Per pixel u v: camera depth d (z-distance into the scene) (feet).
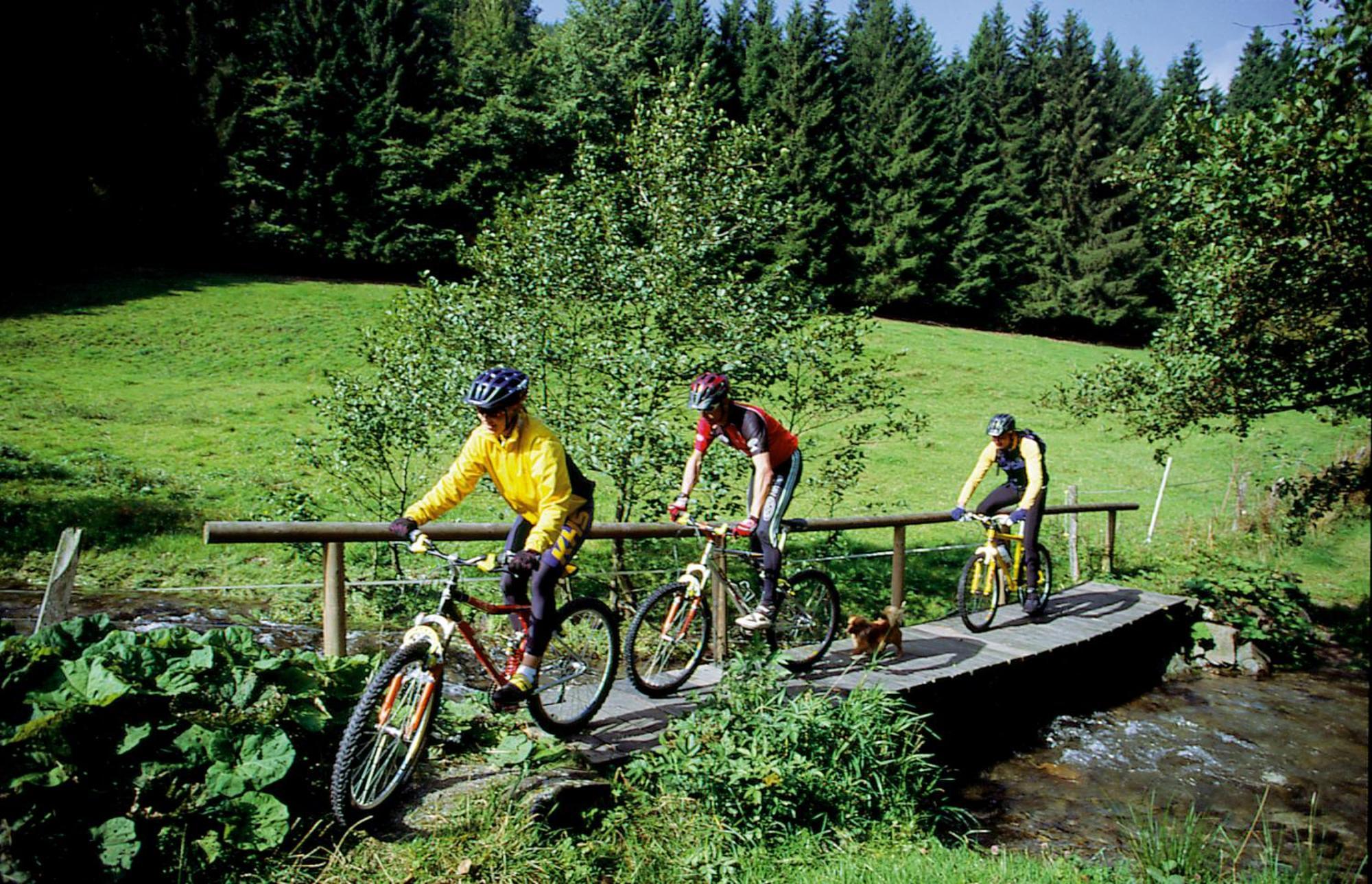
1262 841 17.85
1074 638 25.41
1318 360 31.53
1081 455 68.69
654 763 14.30
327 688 13.10
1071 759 21.80
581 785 13.34
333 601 14.48
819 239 138.10
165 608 24.56
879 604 33.71
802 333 27.32
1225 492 58.95
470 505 36.35
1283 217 26.30
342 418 27.32
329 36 124.67
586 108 132.05
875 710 16.89
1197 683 29.58
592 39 139.74
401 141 120.47
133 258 109.29
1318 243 26.50
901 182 145.07
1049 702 24.31
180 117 110.73
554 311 27.20
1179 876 14.67
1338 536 38.75
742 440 18.16
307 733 12.34
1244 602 35.70
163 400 54.95
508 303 26.63
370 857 11.11
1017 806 18.89
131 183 107.76
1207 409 35.12
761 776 14.19
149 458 41.32
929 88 154.20
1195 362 33.35
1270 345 31.81
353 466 28.91
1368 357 30.60
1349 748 23.70
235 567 29.09
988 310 153.17
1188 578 40.50
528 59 135.85
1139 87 172.04
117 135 106.01
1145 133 155.02
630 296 26.37
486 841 11.69
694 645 18.53
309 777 12.14
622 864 12.53
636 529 17.76
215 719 11.70
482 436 13.12
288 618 25.05
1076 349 133.49
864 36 164.04
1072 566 37.93
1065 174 155.63
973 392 90.22
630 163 29.30
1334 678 30.99
